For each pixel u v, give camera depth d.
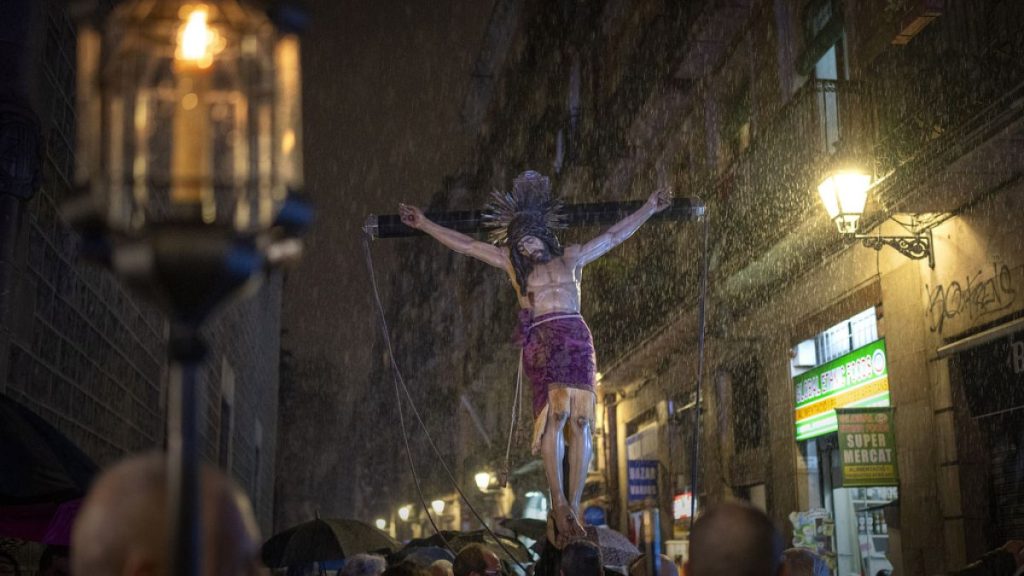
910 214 10.52
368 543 9.59
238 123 1.04
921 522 10.86
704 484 17.52
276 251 1.10
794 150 12.90
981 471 9.99
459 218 5.50
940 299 10.67
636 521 19.16
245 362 23.52
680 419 19.20
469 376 36.81
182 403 1.01
